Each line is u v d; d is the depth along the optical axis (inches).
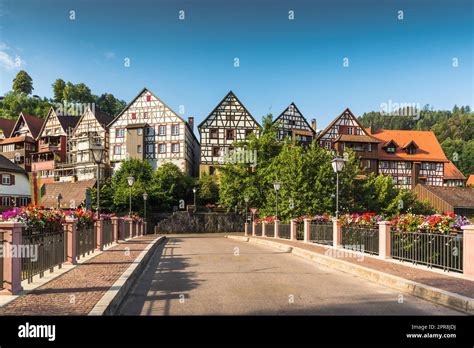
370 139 2518.5
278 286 374.0
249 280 408.2
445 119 5157.5
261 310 282.2
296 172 1457.9
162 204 2130.9
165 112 2428.6
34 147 2938.0
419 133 2864.2
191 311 280.8
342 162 697.6
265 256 661.9
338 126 2527.1
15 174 2096.5
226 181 1956.2
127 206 2054.6
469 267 369.1
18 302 271.3
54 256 413.4
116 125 2482.8
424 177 2669.8
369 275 418.3
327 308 288.2
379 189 1766.7
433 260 443.2
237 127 2367.1
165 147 2412.6
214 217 2123.5
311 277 430.0
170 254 709.3
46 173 2731.3
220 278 422.0
